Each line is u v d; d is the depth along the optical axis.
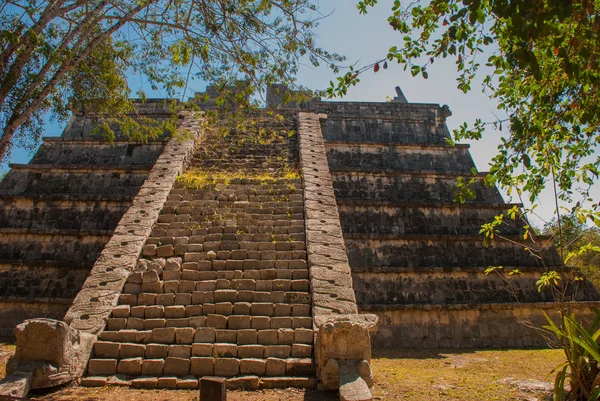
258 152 15.39
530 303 11.88
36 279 11.89
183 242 10.10
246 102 10.34
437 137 18.64
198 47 9.67
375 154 17.16
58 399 6.00
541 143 7.63
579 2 5.29
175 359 7.19
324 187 12.47
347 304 8.28
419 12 6.66
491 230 8.30
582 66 6.26
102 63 10.02
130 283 8.87
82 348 7.07
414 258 13.22
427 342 11.31
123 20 8.80
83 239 12.84
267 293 8.64
